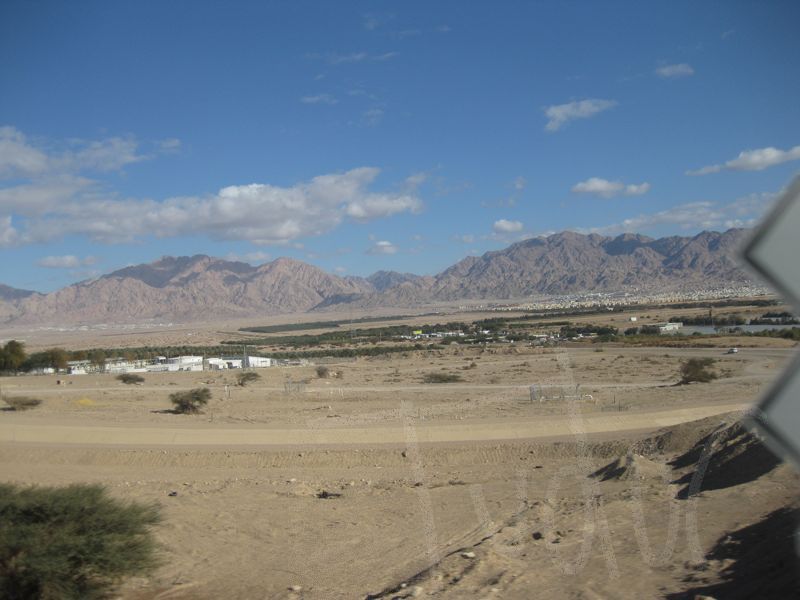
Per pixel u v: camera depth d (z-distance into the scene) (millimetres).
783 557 11367
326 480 27906
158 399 62062
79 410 52469
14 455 33938
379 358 120562
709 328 135375
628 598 10961
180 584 14422
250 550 17266
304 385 71250
